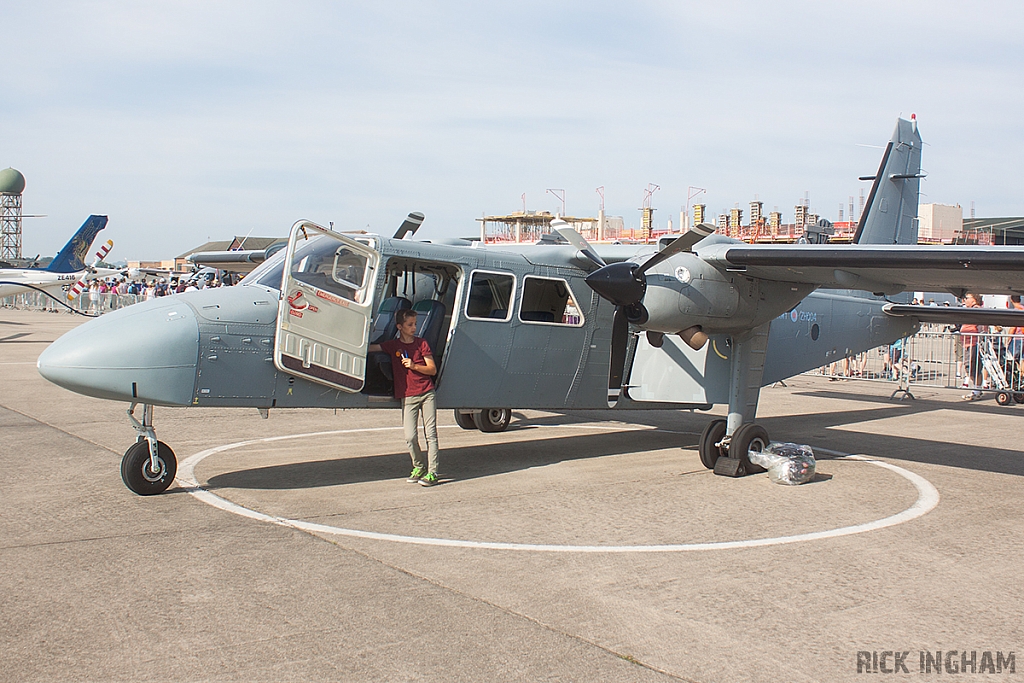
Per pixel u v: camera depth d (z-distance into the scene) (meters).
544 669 3.96
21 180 89.75
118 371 6.73
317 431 11.41
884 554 6.02
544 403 9.53
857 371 22.73
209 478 8.09
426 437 7.95
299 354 7.39
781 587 5.25
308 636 4.30
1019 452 10.65
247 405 7.42
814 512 7.26
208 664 3.94
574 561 5.68
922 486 8.44
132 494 7.33
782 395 17.95
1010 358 16.48
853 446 11.08
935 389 19.39
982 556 6.02
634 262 8.92
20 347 24.08
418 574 5.33
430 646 4.20
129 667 3.90
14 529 6.20
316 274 7.60
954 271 7.83
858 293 13.08
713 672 3.98
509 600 4.89
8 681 3.73
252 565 5.43
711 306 8.92
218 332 7.14
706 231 7.86
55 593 4.87
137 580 5.11
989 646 4.38
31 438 10.20
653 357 10.20
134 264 102.38
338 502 7.21
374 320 8.23
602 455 10.01
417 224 9.59
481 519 6.75
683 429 12.54
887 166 13.50
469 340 8.68
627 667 4.01
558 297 9.62
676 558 5.81
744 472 8.88
